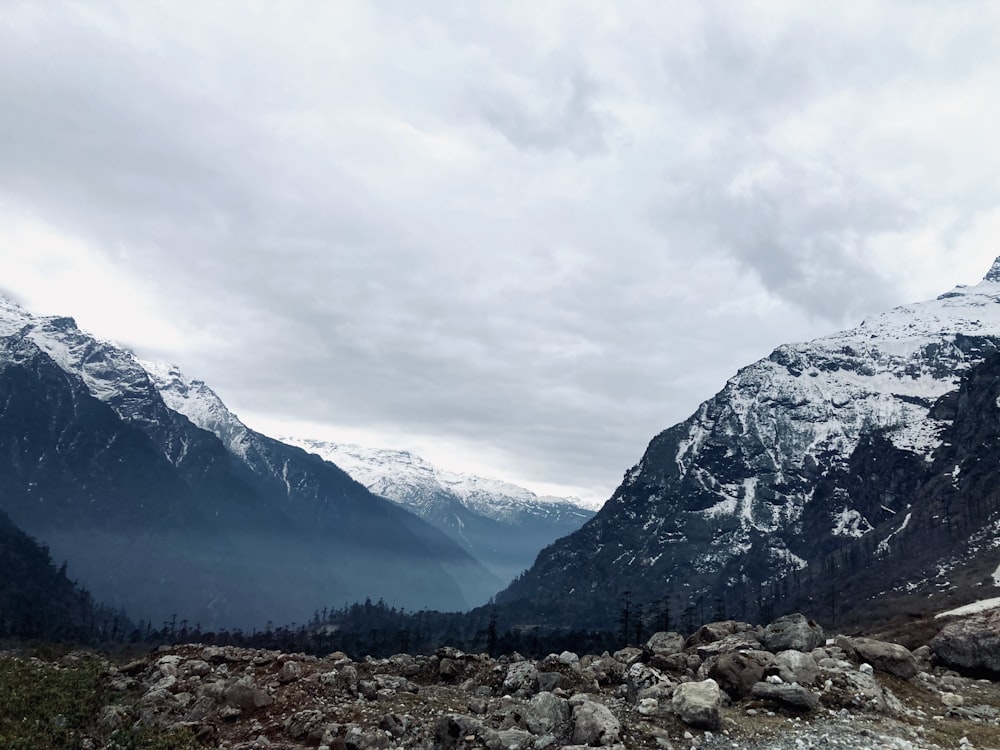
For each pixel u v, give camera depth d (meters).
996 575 176.25
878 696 28.92
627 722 25.47
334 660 37.75
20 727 26.61
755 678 29.47
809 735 24.61
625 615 130.25
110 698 31.17
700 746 23.80
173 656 36.19
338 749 24.53
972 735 25.61
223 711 28.47
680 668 33.41
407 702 30.47
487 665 37.62
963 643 35.75
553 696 26.52
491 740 24.11
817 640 35.69
